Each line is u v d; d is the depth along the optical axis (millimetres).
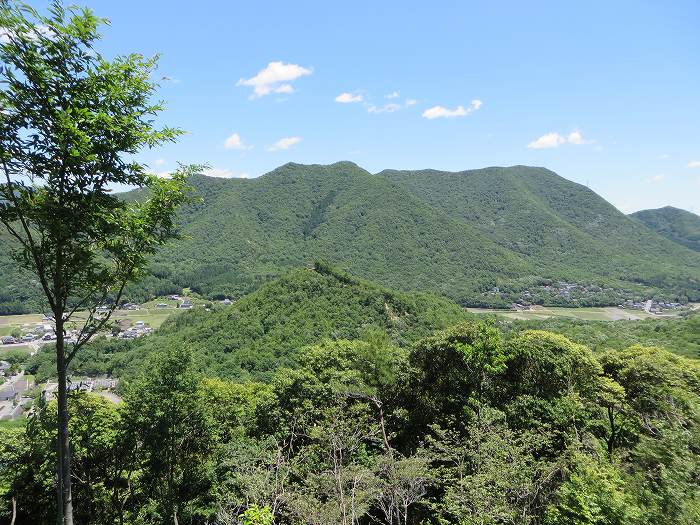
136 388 14047
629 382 17234
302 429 17938
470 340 18938
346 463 13664
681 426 12250
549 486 10805
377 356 21406
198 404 14672
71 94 6949
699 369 17656
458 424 17328
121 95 7309
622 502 8461
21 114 6449
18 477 12711
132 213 8039
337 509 10344
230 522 10648
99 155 7180
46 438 11734
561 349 18281
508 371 18562
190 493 14812
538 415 15133
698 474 9359
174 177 8711
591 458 10703
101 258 8148
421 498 12789
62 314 7328
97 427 13969
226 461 13227
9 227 6809
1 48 6270
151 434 13344
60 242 6934
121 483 15438
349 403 18312
